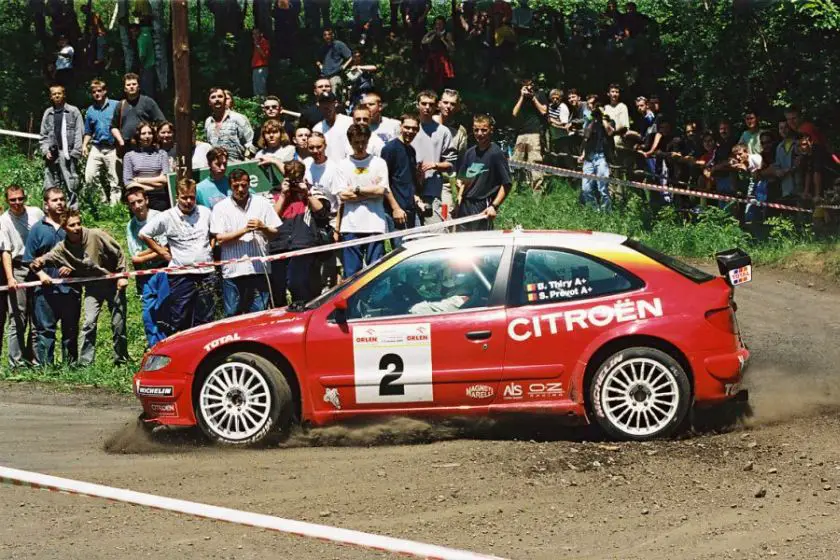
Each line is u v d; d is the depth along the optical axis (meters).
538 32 26.38
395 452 8.52
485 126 12.37
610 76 25.47
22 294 13.07
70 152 19.16
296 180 12.09
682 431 8.80
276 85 25.45
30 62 25.92
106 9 28.69
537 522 6.92
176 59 12.95
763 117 21.14
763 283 15.62
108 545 6.73
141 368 9.26
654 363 8.58
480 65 25.41
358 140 11.96
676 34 24.47
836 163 17.81
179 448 8.91
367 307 8.95
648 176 20.55
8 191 12.99
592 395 8.66
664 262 8.92
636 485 7.57
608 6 26.11
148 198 14.45
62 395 11.41
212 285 12.04
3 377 12.38
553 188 21.59
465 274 8.94
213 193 12.74
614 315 8.68
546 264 8.89
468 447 8.53
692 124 20.23
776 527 6.76
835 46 19.98
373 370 8.81
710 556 6.36
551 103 21.69
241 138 15.23
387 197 12.23
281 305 12.35
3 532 6.99
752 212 18.50
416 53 26.17
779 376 10.56
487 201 12.48
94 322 12.66
